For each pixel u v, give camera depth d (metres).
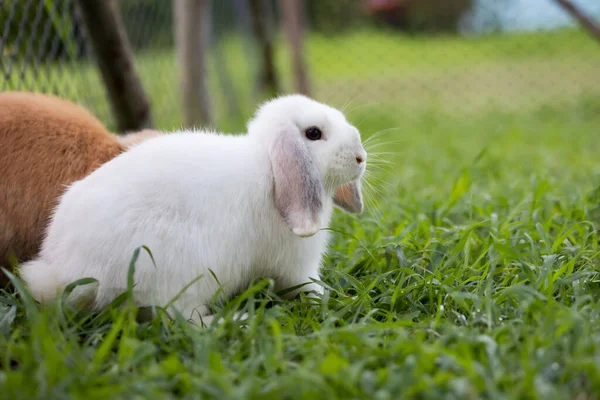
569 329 0.79
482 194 1.28
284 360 0.77
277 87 2.59
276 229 0.91
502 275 0.96
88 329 0.85
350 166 0.94
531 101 2.69
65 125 0.97
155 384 0.72
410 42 3.54
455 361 0.73
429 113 2.54
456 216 1.19
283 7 2.35
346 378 0.71
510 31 3.25
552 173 1.47
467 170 1.37
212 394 0.71
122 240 0.85
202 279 0.87
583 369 0.73
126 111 1.38
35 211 0.94
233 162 0.89
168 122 1.82
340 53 3.48
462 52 3.30
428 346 0.76
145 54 1.91
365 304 0.89
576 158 1.63
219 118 2.26
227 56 2.98
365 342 0.77
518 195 1.30
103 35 1.31
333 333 0.80
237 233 0.89
